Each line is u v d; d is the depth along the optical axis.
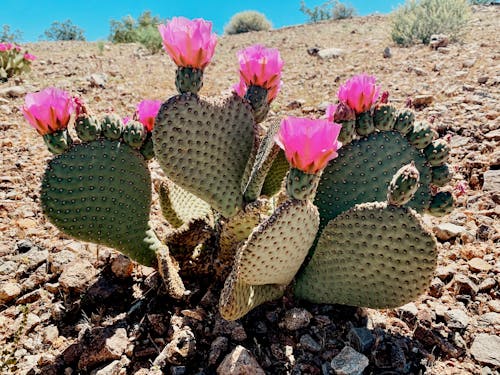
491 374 0.34
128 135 0.40
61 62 1.57
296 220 0.32
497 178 0.60
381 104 0.40
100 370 0.35
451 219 0.54
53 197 0.39
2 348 0.39
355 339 0.36
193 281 0.44
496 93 0.87
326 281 0.38
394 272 0.35
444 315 0.39
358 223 0.35
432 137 0.39
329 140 0.30
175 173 0.35
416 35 1.50
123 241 0.41
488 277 0.44
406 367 0.34
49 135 0.39
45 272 0.47
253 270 0.33
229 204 0.37
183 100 0.34
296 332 0.37
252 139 0.38
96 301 0.42
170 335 0.38
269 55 0.37
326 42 1.81
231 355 0.34
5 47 1.29
